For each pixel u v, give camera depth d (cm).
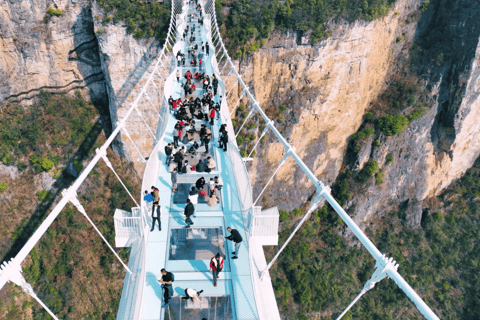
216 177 1888
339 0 6322
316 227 7075
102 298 5184
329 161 7475
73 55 6159
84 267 5325
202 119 2684
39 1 5578
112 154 6431
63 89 6362
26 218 5725
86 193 6041
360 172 7519
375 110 7662
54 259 5359
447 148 7712
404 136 7500
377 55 7331
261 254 1770
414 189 7725
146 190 1814
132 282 1538
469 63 7019
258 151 6606
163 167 2227
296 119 6712
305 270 6391
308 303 6034
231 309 1403
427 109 7506
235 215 1852
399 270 6756
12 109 6053
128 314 1385
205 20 5416
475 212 7694
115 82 5884
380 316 6006
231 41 6175
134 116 6119
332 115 7119
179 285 1477
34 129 6062
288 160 6850
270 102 6700
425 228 7544
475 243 7225
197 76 3381
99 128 6512
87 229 5691
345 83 7012
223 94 3158
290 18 6084
